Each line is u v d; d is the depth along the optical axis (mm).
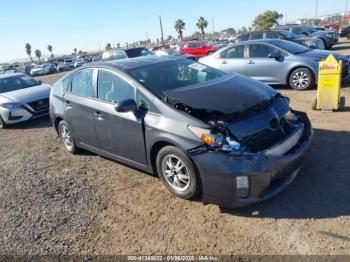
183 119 3471
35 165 5465
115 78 4359
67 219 3678
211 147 3189
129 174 4633
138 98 4004
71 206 3949
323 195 3518
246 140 3326
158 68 4492
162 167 3832
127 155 4305
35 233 3490
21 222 3729
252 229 3145
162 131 3594
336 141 4797
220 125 3281
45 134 7418
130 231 3340
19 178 4988
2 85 9258
